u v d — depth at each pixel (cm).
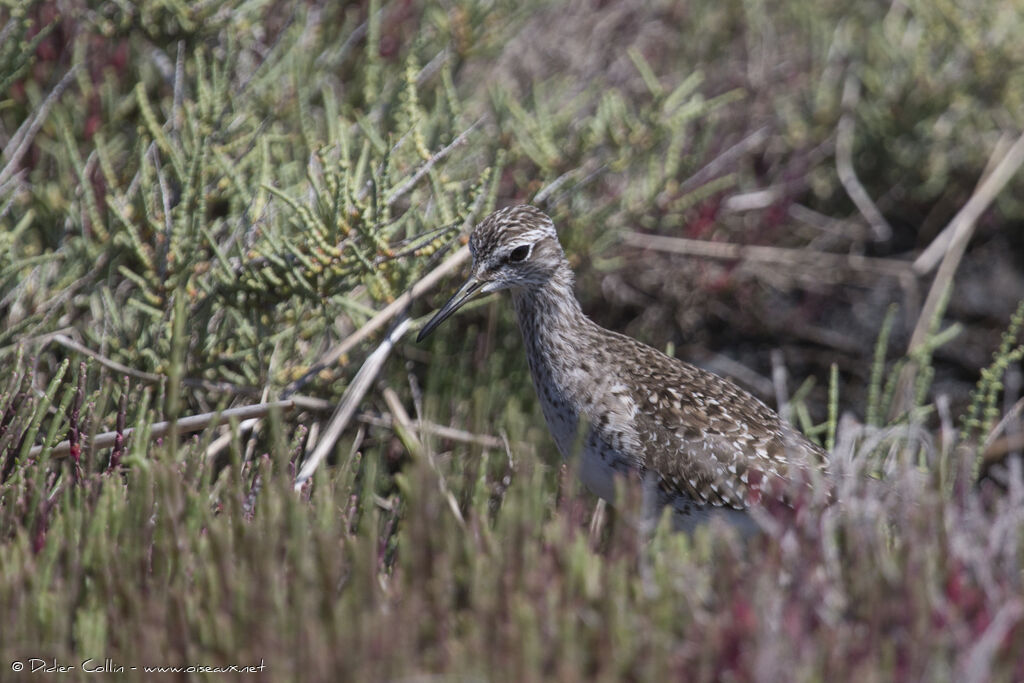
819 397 1415
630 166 1223
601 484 907
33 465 807
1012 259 1491
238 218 1044
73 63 1134
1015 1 1423
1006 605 568
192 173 982
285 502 665
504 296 1203
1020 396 1388
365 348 1059
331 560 611
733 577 612
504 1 1248
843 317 1476
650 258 1303
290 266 959
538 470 753
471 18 1216
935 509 656
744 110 1403
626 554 639
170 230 982
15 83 1113
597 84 1298
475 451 905
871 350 1442
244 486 788
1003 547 647
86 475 770
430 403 1041
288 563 650
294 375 1001
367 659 563
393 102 1160
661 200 1234
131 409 938
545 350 923
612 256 1291
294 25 1184
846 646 578
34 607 618
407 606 601
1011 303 1462
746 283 1391
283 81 1168
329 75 1229
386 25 1246
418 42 1150
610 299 1337
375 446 1046
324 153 995
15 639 602
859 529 651
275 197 1052
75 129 1127
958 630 575
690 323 1377
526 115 1166
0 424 826
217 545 626
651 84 1162
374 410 1089
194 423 884
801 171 1409
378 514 846
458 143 1053
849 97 1441
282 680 565
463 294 920
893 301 1478
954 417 1355
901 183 1468
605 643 570
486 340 1184
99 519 668
